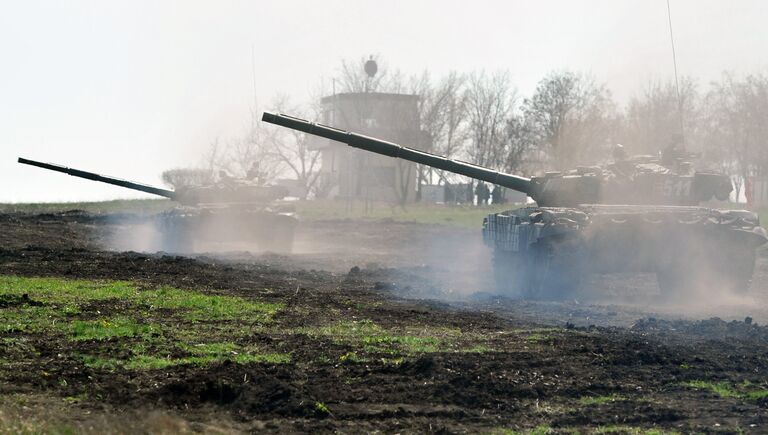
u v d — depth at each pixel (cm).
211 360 2627
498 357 2745
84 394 2259
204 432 2005
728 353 2894
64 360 2605
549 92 11150
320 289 4622
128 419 2052
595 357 2762
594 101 11069
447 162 5103
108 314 3450
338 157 14938
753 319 3969
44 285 4203
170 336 3014
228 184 7175
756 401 2298
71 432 1927
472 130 13512
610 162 5162
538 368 2612
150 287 4284
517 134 12331
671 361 2722
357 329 3278
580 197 4862
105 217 9231
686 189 4891
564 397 2344
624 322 3697
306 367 2581
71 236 7738
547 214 4525
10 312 3406
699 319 3894
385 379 2453
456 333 3228
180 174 11469
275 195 7250
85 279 4562
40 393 2259
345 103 13488
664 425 2109
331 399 2267
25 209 9988
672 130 10250
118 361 2598
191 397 2261
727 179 4928
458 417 2156
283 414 2145
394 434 2019
